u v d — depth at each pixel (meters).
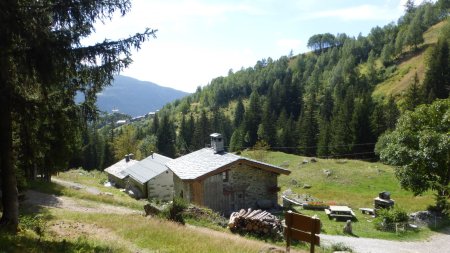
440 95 92.44
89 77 12.83
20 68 11.62
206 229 19.03
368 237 25.52
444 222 29.48
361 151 85.88
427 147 32.72
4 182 13.20
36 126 13.95
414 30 161.12
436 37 163.38
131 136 101.69
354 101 101.69
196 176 30.62
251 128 114.62
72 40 11.73
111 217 19.86
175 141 120.00
